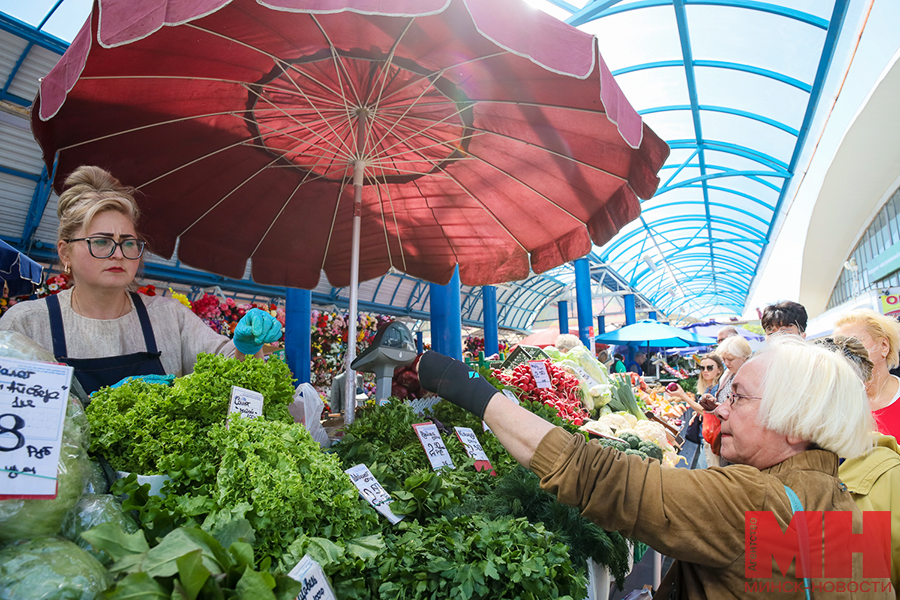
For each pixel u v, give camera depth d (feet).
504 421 4.11
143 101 7.91
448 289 20.74
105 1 4.84
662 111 33.73
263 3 4.45
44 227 33.73
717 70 29.30
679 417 21.08
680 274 107.65
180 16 4.45
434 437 7.05
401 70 8.43
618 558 6.42
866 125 33.68
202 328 6.40
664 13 24.80
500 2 5.22
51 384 3.07
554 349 16.39
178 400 4.57
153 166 9.22
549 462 3.83
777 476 3.60
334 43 7.66
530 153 10.09
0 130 27.04
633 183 9.34
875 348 7.70
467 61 7.73
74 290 5.43
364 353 8.27
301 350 21.90
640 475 3.57
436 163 10.92
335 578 3.91
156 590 2.46
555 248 11.89
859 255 66.85
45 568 2.58
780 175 39.81
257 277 11.92
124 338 5.62
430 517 5.44
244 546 2.80
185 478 4.09
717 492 3.43
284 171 10.90
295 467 4.10
